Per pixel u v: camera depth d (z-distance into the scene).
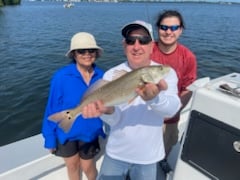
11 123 2.92
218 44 8.02
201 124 0.90
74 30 10.63
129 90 0.86
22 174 1.13
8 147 1.25
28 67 5.18
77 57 1.15
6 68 5.11
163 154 1.03
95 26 11.97
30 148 1.25
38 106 3.31
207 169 0.91
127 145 0.98
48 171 1.23
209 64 5.75
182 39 8.79
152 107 0.88
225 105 0.82
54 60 5.76
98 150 1.27
